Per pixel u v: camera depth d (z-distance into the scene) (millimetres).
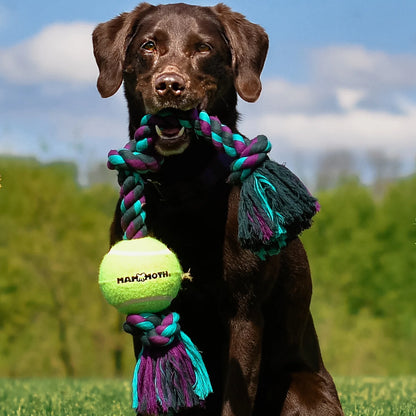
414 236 39906
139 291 4215
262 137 4508
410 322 38500
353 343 37750
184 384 4289
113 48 5461
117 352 36875
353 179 42781
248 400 4953
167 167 4863
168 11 5359
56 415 6691
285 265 5520
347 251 40125
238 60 5359
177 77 4656
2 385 10562
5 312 36656
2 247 37281
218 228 4898
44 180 38906
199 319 5176
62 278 36781
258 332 5031
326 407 5473
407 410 6824
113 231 5102
